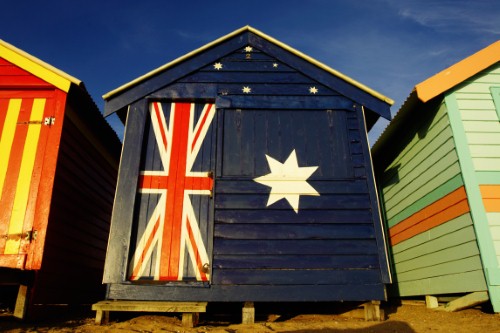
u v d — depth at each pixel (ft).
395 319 18.49
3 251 18.45
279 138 21.07
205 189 19.98
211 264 18.24
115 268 17.95
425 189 24.27
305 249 18.61
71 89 21.49
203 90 21.98
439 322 17.26
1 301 21.30
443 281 21.66
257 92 22.09
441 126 22.22
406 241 27.25
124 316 18.85
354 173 20.31
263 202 19.45
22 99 21.31
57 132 20.53
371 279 18.16
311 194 19.72
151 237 18.89
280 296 17.80
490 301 17.87
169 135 21.01
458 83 21.80
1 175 19.67
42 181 19.60
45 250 18.95
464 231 19.80
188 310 16.83
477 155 20.42
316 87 22.45
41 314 18.83
